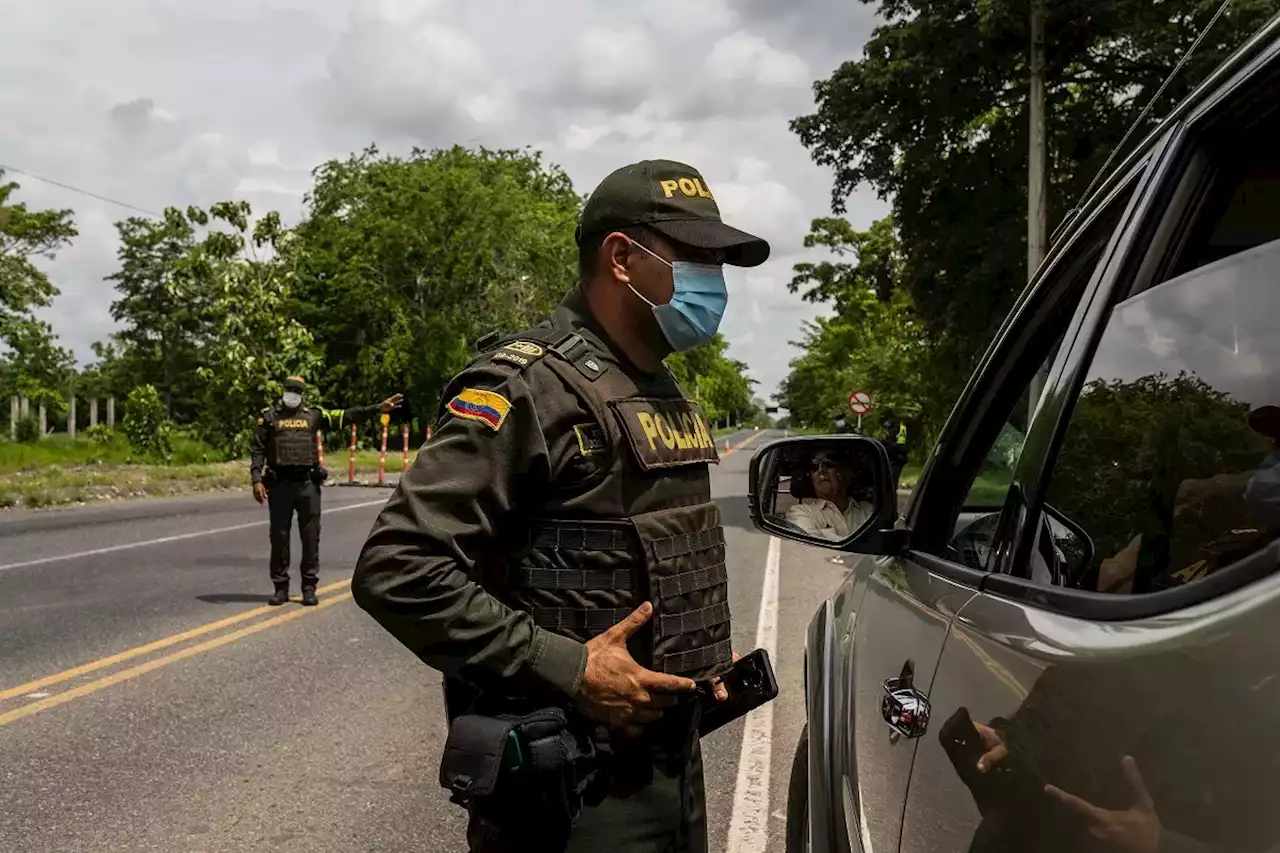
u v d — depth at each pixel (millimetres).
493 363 1888
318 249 49969
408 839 3740
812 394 63469
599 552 1849
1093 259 1895
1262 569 973
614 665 1782
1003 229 17109
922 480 2342
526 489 1860
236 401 28156
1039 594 1444
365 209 48312
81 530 13008
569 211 58406
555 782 1776
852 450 2367
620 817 1879
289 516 8062
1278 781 832
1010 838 1230
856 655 2354
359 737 4840
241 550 11188
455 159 50781
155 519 14539
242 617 7543
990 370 2162
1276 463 1181
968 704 1477
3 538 12078
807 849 2465
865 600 2469
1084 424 1549
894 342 31922
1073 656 1200
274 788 4211
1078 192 16750
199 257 27938
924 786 1602
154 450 28297
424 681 5816
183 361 61938
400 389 47031
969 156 17625
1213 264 1345
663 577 1877
